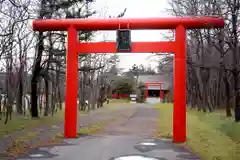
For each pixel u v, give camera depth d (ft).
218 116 85.10
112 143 45.16
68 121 50.78
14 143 42.11
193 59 112.88
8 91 71.72
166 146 42.93
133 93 238.89
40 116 85.30
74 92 50.67
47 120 76.02
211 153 36.06
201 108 116.57
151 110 136.98
